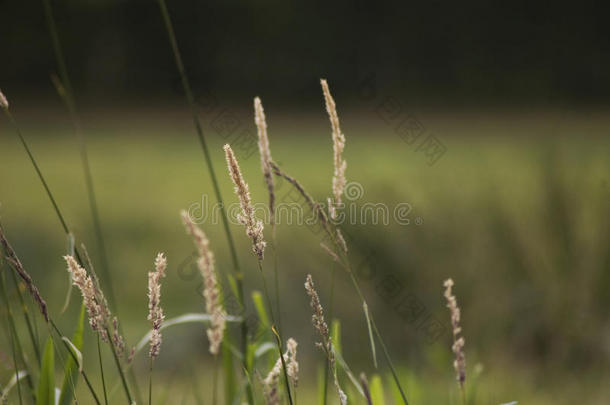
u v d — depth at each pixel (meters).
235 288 3.07
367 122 26.73
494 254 5.60
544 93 37.34
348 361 5.04
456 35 39.59
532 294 5.34
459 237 5.68
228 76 37.75
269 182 2.86
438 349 4.59
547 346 5.01
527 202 6.14
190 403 4.03
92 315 2.84
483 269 5.50
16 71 39.44
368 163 12.24
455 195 6.30
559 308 5.16
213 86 37.22
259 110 2.85
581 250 5.50
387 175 8.64
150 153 20.11
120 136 24.75
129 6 37.78
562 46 39.16
